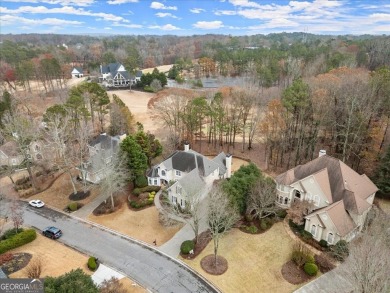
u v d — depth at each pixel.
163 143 68.62
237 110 70.56
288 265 36.16
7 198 49.25
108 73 133.88
